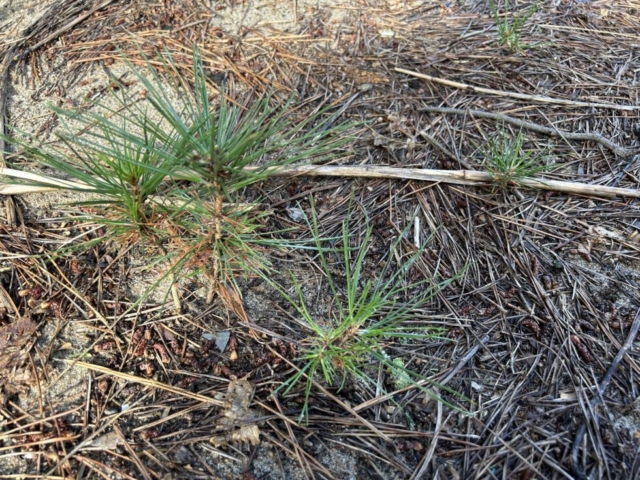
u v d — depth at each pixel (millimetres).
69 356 370
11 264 405
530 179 470
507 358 386
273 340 388
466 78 561
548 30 609
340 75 559
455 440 348
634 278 426
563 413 359
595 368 380
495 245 442
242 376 369
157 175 333
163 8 607
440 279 423
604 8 637
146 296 395
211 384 364
